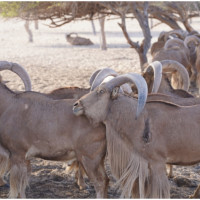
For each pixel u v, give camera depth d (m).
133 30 54.81
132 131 7.97
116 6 22.61
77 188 9.47
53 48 38.72
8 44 42.22
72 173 10.19
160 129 7.88
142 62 22.48
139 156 7.97
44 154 8.45
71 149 8.34
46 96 8.68
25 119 8.46
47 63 28.38
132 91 9.69
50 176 10.03
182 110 7.99
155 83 9.94
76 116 8.23
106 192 8.55
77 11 23.77
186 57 18.94
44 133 8.31
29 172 8.67
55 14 23.89
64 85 19.75
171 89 10.66
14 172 8.52
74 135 8.23
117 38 46.81
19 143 8.48
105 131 8.25
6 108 8.69
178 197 8.95
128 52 34.47
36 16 24.17
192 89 19.34
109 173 10.20
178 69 11.23
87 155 8.28
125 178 8.09
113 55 32.53
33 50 36.88
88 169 8.32
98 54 33.56
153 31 52.00
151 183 7.88
